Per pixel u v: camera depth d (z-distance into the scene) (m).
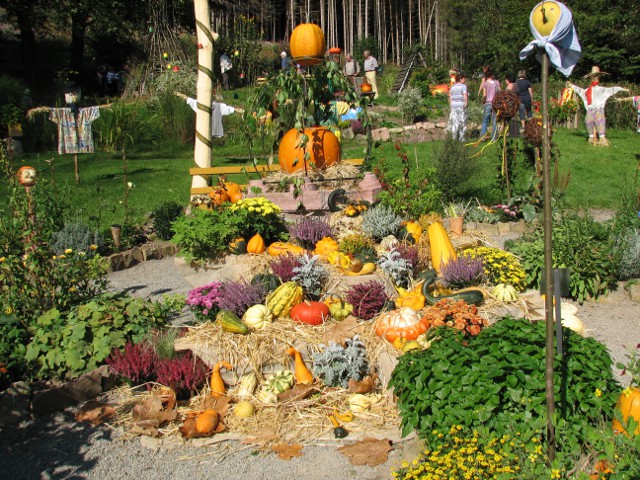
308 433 4.72
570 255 7.51
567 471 3.55
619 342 6.25
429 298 6.09
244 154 17.81
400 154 9.69
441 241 7.34
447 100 27.14
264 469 4.32
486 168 12.77
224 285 6.23
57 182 14.04
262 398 5.14
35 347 5.43
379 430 4.71
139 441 4.75
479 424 3.91
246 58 30.47
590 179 13.37
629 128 20.41
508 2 32.06
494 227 10.33
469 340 4.61
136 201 12.38
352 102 9.32
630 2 28.02
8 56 36.41
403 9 53.22
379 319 5.65
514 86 15.34
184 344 5.57
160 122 20.28
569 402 3.95
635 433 3.63
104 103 26.89
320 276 6.43
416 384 4.18
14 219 6.77
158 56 26.80
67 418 5.11
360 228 7.96
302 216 8.27
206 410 4.92
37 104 26.98
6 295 5.97
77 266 6.34
